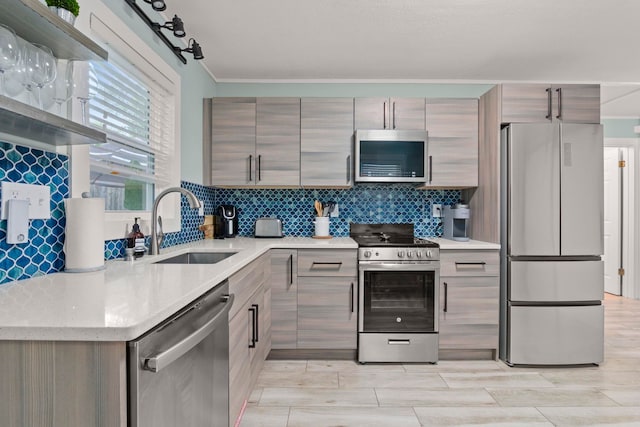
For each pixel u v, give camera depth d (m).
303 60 2.93
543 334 2.55
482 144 2.90
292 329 2.68
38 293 1.05
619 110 4.21
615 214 4.63
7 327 0.77
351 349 2.72
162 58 2.25
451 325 2.67
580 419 1.92
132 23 1.90
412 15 2.27
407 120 2.96
